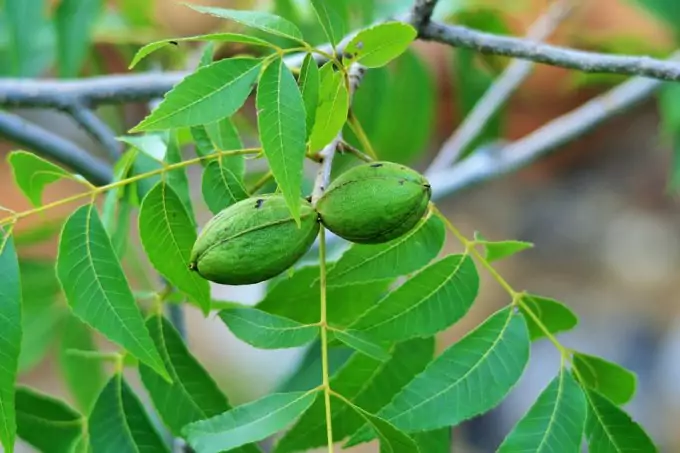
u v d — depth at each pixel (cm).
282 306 101
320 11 96
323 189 97
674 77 103
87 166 125
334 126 97
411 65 132
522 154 138
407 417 97
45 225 121
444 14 133
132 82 115
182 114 93
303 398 96
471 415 97
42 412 104
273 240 95
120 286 97
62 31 122
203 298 98
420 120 134
